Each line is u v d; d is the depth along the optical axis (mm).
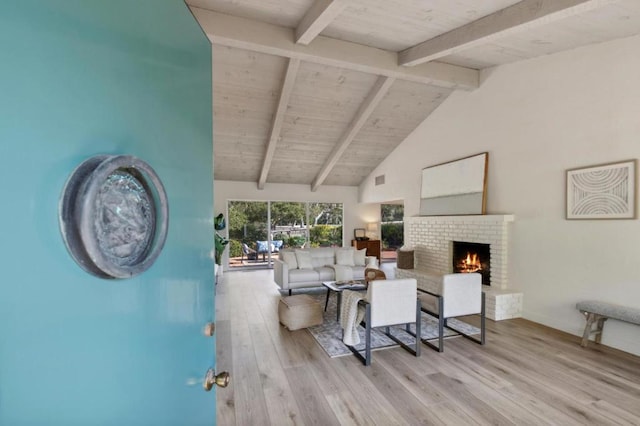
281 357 3086
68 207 480
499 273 4434
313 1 3195
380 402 2344
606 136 3326
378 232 9461
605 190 3318
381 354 3145
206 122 1106
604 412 2217
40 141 447
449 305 3266
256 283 6512
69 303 494
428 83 4719
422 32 3666
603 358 3029
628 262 3154
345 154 7398
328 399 2385
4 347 403
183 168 901
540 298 3990
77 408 511
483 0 2908
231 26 3527
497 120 4594
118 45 615
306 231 8828
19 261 420
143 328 683
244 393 2465
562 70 3752
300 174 8148
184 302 897
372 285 2955
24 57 428
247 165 7398
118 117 608
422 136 6262
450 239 5379
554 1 2646
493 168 4668
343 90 5148
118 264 564
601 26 3033
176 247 845
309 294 5660
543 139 3963
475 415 2189
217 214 7992
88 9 540
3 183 400
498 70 4570
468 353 3156
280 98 4867
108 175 538
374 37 3895
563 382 2604
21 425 424
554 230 3830
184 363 890
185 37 928
